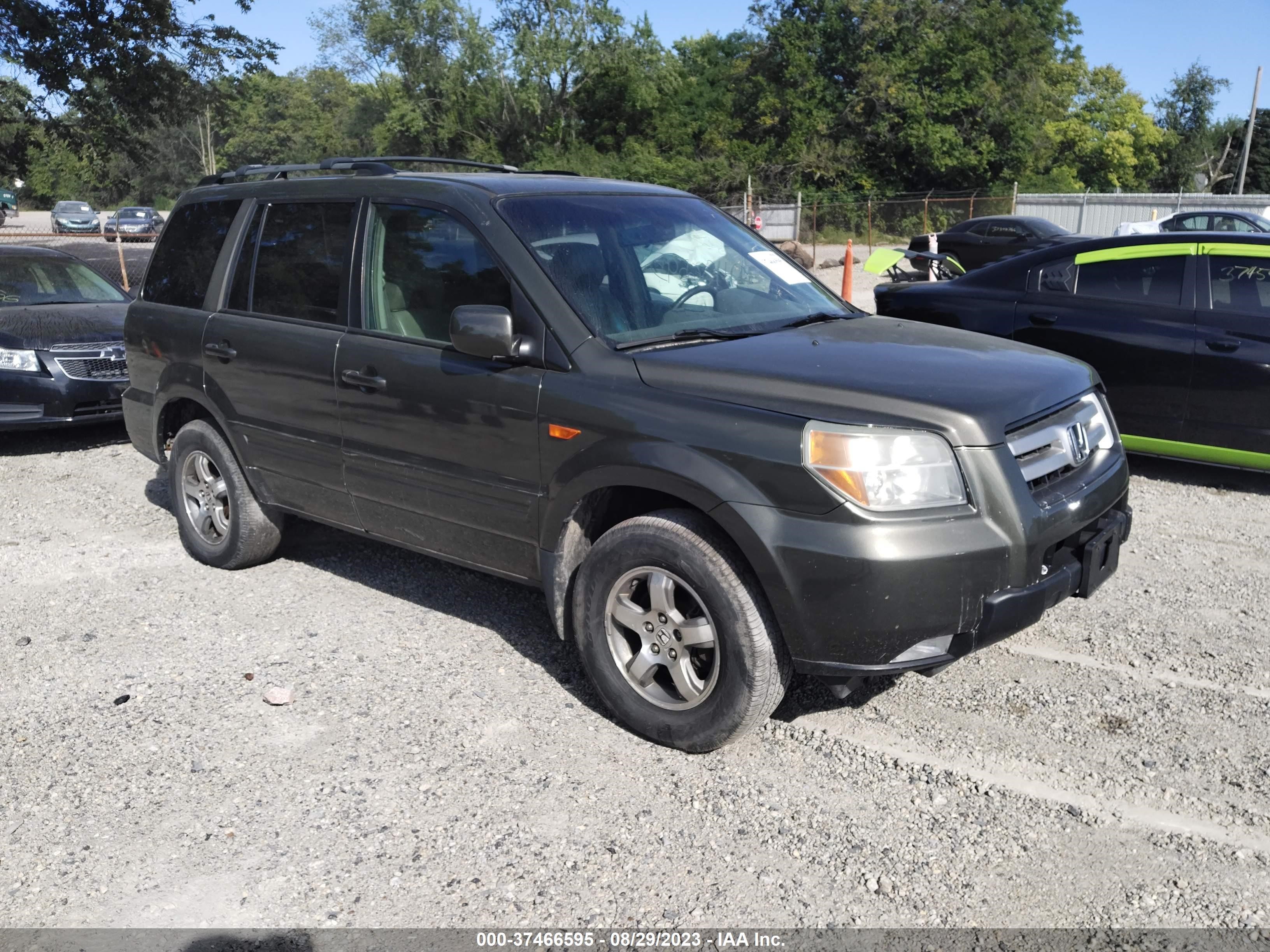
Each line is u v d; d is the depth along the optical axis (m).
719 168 48.44
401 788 3.34
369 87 56.00
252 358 4.76
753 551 3.16
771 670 3.30
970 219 36.75
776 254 4.69
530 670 4.18
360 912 2.77
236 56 18.23
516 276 3.81
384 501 4.35
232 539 5.21
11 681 4.17
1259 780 3.30
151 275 5.55
